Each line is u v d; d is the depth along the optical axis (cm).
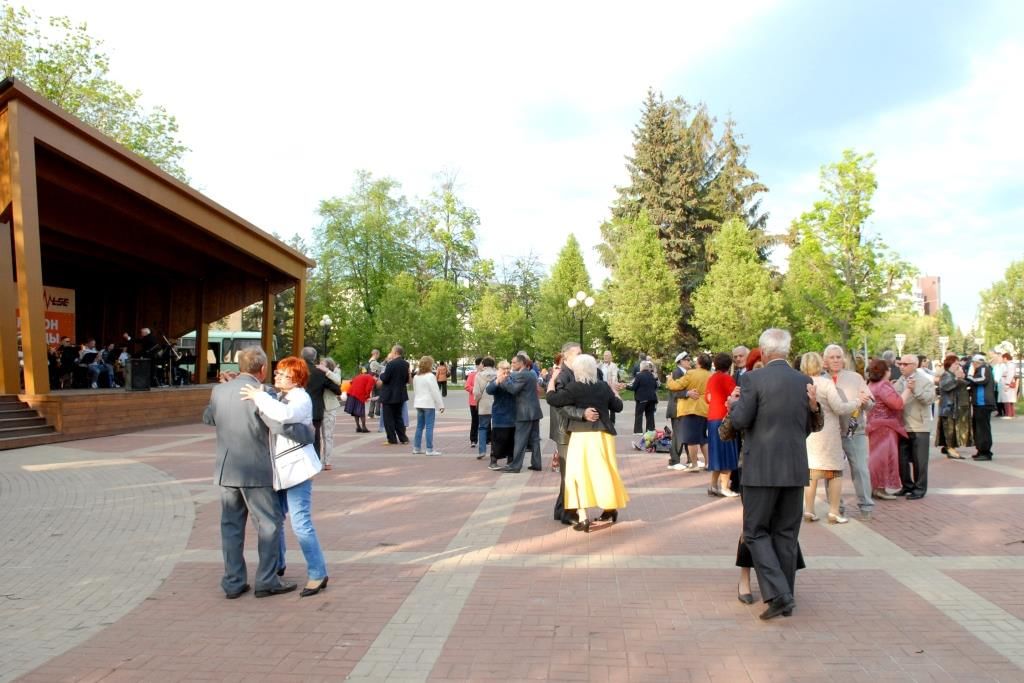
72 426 1480
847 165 2789
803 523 719
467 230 5169
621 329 3947
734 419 461
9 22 2627
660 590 511
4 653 410
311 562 510
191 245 2328
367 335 4753
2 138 1451
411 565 578
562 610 471
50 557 611
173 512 783
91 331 3173
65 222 2106
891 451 833
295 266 2819
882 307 2933
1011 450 1323
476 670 380
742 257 3850
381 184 4997
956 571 552
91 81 2858
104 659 400
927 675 370
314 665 389
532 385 1054
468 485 947
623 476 1019
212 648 414
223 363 3809
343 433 1633
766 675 371
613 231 4622
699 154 4666
